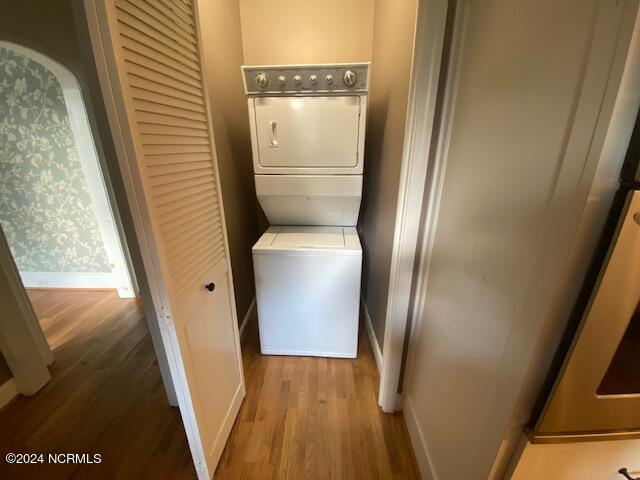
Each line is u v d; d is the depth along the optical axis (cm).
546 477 72
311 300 180
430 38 94
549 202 55
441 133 105
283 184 179
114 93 68
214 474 125
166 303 88
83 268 292
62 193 265
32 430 147
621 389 62
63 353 204
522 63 63
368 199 218
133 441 140
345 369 186
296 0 202
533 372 62
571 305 56
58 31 189
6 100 237
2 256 154
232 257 193
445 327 104
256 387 171
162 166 84
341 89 156
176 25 89
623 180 47
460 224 92
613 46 43
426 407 122
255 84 156
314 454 134
